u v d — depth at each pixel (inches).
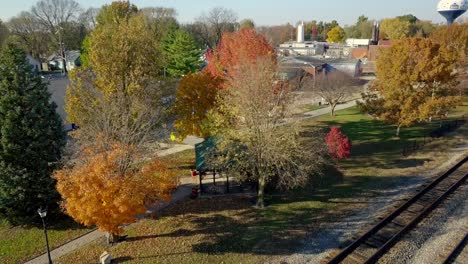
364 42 4579.2
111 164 645.3
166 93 1127.6
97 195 627.8
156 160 721.0
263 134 828.6
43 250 719.1
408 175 1048.8
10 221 773.3
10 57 736.3
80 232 779.4
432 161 1152.2
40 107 757.9
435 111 1235.2
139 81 1033.5
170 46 2269.9
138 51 1051.3
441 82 1267.2
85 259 685.3
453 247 703.1
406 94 1234.0
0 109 730.2
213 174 979.9
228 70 1168.2
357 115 1759.4
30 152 740.0
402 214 834.8
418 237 745.6
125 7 2422.5
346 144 1069.8
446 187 968.3
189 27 4143.7
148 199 718.5
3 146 722.8
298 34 5236.2
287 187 887.7
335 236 748.0
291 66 2322.8
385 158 1182.3
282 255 688.4
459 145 1300.4
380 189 963.3
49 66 3144.7
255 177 900.6
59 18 3105.3
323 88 1771.7
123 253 697.0
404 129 1502.2
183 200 910.4
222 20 4160.9
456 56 1419.8
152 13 3479.3
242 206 876.0
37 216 779.4
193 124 1053.8
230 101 884.6
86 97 976.3
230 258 679.7
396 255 686.5
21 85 738.8
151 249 708.0
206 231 769.6
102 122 876.6
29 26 3056.1
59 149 797.9
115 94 948.0
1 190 728.3
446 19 3944.4
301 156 852.6
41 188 756.0
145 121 967.6
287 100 928.9
